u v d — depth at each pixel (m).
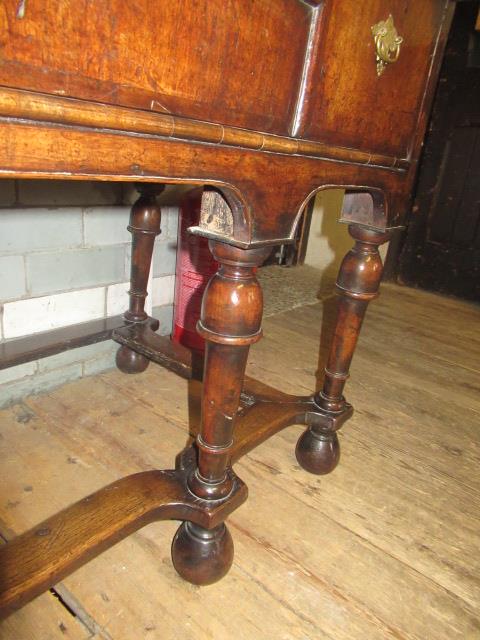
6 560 0.54
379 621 0.66
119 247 1.21
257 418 0.82
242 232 0.49
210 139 0.41
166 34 0.36
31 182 0.97
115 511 0.61
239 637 0.61
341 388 0.89
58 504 0.80
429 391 1.38
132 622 0.62
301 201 0.55
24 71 0.30
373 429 1.14
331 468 0.94
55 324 1.13
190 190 1.27
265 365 1.42
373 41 0.56
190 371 1.04
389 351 1.65
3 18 0.28
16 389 1.08
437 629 0.66
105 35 0.33
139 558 0.72
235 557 0.73
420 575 0.74
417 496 0.92
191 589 0.67
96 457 0.93
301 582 0.71
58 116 0.31
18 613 0.62
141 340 1.14
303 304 2.05
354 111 0.58
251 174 0.47
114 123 0.34
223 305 0.52
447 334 1.89
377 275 0.78
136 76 0.36
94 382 1.20
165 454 0.96
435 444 1.11
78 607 0.63
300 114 0.50
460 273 2.40
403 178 0.74
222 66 0.41
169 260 1.38
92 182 1.09
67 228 1.08
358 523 0.83
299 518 0.83
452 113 2.29
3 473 0.86
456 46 2.22
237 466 0.95
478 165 2.25
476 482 0.99
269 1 0.42
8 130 0.30
